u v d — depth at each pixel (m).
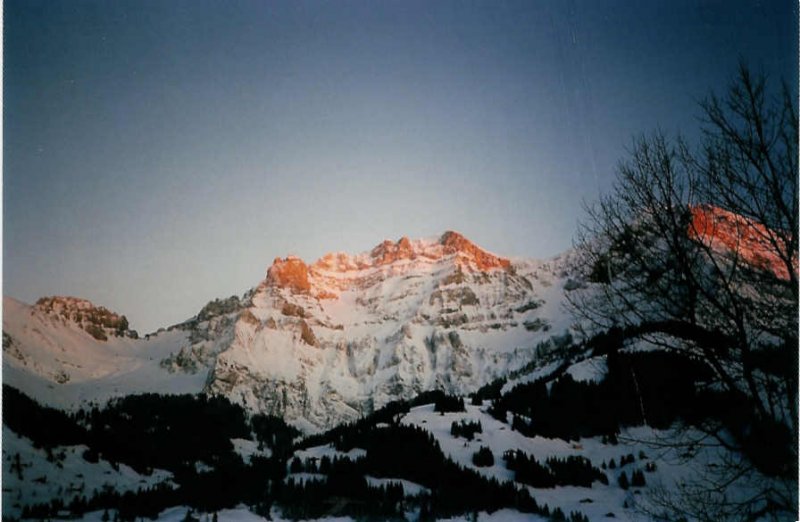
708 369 13.47
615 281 14.33
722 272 13.42
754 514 12.87
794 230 13.26
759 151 13.88
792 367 12.68
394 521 76.56
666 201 14.13
